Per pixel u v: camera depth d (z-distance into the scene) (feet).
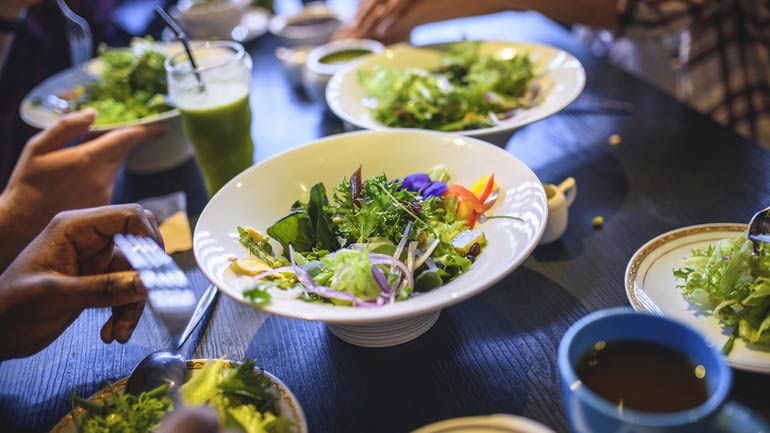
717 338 1.97
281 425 1.80
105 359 2.25
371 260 2.09
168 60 2.96
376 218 2.21
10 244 2.70
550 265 2.43
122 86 3.51
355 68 3.36
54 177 2.76
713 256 2.07
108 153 2.89
